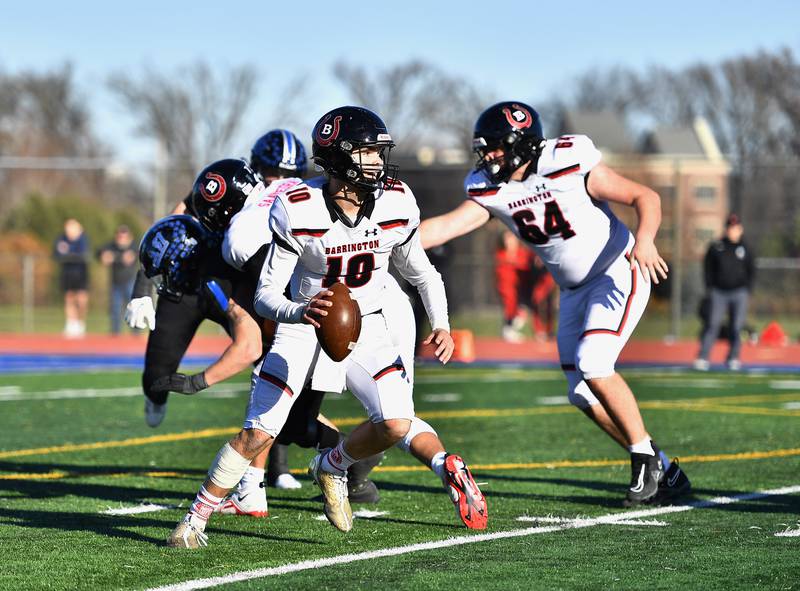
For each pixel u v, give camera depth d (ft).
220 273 72.79
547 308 256.52
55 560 55.93
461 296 305.12
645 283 73.97
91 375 168.35
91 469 87.45
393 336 61.11
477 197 73.31
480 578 52.21
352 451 60.03
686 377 173.06
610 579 52.11
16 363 193.67
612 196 71.87
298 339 58.95
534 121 71.56
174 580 51.72
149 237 76.38
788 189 288.10
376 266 58.49
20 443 101.50
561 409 130.21
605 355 72.28
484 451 97.45
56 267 331.77
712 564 55.06
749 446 99.71
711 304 189.16
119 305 254.68
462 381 166.81
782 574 53.06
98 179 486.79
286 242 56.75
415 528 64.59
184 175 353.72
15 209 400.26
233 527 65.05
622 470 86.94
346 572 53.36
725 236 189.67
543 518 67.51
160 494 76.28
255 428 58.18
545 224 73.00
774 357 217.56
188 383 69.26
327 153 55.57
